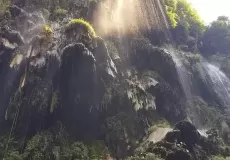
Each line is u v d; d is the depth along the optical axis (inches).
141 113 710.5
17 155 536.1
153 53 888.3
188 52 1208.2
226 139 869.8
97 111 649.6
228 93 1198.3
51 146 563.5
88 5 827.4
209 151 711.7
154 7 1098.1
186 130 665.0
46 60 637.3
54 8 809.5
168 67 899.4
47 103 611.2
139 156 577.9
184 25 1311.5
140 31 964.6
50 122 609.6
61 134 597.6
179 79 932.0
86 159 565.3
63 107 621.3
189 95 1005.8
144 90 745.0
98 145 622.8
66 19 774.5
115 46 815.7
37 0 812.0
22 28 729.0
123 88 714.8
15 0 805.9
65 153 563.2
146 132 687.7
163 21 1125.1
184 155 582.2
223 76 1267.2
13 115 610.5
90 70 632.4
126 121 673.6
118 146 628.7
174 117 835.4
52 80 627.5
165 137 624.7
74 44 631.2
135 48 869.8
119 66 764.0
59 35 694.5
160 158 556.1
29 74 626.2
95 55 673.6
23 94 615.5
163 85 841.5
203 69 1167.6
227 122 941.8
